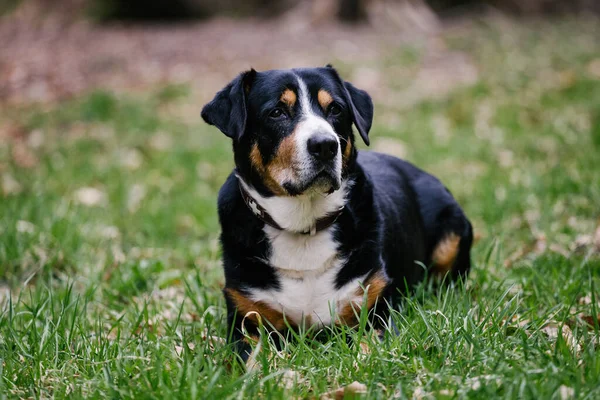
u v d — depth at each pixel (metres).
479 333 3.26
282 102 3.56
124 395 2.91
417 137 8.70
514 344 3.22
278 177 3.51
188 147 8.69
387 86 11.05
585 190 5.91
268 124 3.57
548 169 6.82
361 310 3.34
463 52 12.86
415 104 10.10
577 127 8.29
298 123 3.47
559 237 5.14
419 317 3.45
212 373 2.96
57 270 5.05
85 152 8.61
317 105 3.60
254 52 13.53
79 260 5.16
